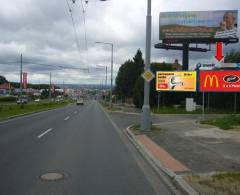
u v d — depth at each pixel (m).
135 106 61.47
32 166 9.83
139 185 7.99
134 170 9.58
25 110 43.84
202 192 7.02
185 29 54.59
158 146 13.76
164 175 8.96
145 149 12.98
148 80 19.58
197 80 41.62
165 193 7.38
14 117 31.67
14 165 9.95
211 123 24.27
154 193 7.37
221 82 35.53
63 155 11.66
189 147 13.44
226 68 38.72
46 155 11.62
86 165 10.10
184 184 7.65
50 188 7.57
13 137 16.50
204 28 54.22
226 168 9.45
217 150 12.66
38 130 19.91
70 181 8.20
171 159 10.89
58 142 14.90
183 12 54.44
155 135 17.52
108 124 25.45
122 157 11.56
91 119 30.78
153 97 54.56
